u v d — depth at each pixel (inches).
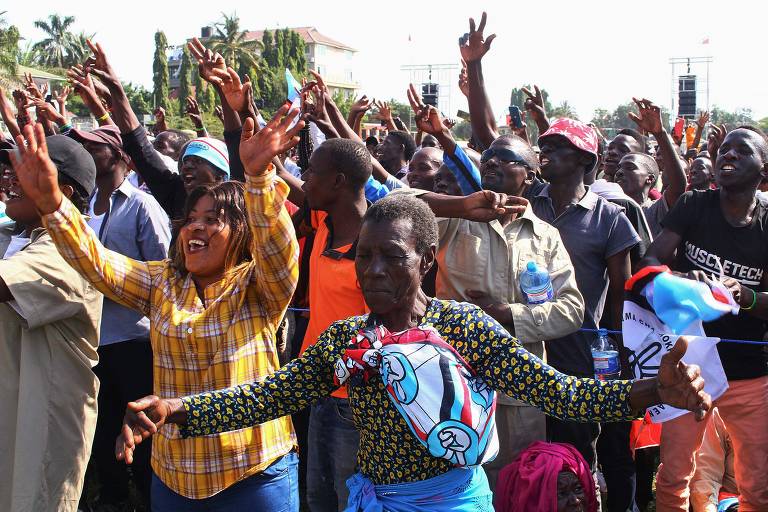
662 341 143.5
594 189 222.4
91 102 207.5
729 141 167.3
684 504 166.9
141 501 200.1
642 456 207.8
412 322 100.3
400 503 96.7
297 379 103.1
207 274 129.6
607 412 88.4
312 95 198.2
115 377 188.1
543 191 193.8
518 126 276.8
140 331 186.4
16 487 143.3
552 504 139.0
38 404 145.3
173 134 316.2
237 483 125.1
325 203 153.6
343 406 145.9
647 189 268.8
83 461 151.9
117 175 194.4
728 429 172.1
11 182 146.2
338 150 151.5
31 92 264.2
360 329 100.2
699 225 172.2
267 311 129.5
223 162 197.3
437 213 142.4
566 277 159.2
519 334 151.1
